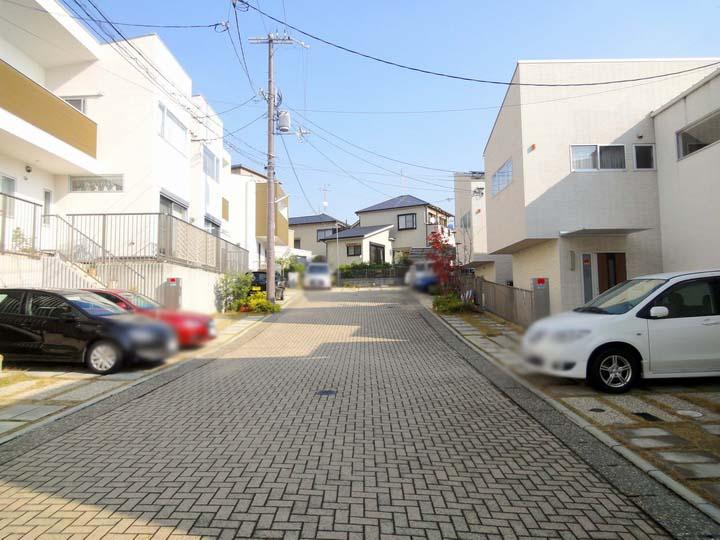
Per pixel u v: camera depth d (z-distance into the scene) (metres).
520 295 15.02
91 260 15.73
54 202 17.00
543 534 3.55
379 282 32.47
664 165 14.65
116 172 17.20
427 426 6.07
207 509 3.86
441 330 15.38
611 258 15.21
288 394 7.77
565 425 6.08
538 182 15.27
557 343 7.39
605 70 15.35
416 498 4.10
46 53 16.73
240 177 33.50
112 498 4.06
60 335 9.35
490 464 4.86
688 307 7.48
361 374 9.36
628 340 7.30
